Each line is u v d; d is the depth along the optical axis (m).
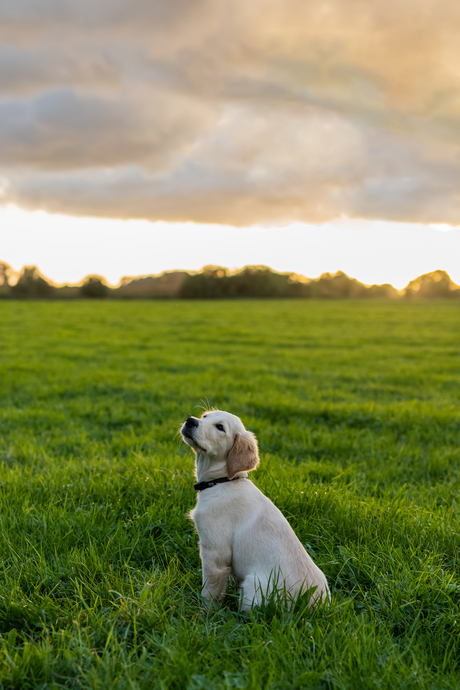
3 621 2.89
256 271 87.25
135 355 18.41
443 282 96.25
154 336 25.25
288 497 4.54
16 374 13.86
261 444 7.40
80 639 2.55
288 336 26.23
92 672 2.34
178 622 2.77
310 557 3.43
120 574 3.37
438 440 7.89
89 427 8.49
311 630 2.70
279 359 18.00
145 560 3.63
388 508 4.48
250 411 9.60
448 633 2.89
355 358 18.59
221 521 3.27
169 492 4.73
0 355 17.73
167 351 19.89
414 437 8.00
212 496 3.37
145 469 5.39
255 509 3.29
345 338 25.61
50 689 2.33
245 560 3.15
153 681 2.32
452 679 2.45
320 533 4.07
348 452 7.13
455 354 20.25
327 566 3.56
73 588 3.18
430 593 3.18
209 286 80.56
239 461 3.42
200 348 20.95
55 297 77.62
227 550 3.24
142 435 7.76
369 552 3.67
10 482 5.03
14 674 2.37
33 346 20.41
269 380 13.48
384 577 3.30
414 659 2.52
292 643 2.61
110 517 4.19
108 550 3.61
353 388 12.91
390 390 12.64
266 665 2.47
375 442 7.55
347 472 5.91
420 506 4.86
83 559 3.40
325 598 3.01
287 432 8.18
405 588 3.20
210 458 3.51
